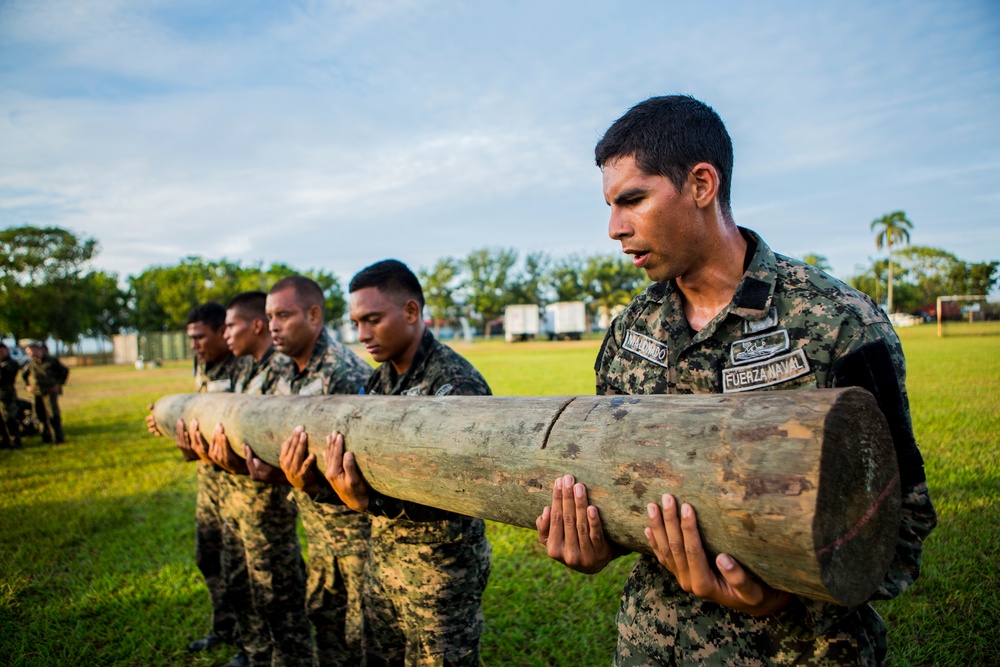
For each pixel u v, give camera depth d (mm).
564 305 46156
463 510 1557
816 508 937
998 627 2717
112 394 17219
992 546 3432
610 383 1723
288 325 2928
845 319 1291
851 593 1028
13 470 7555
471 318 62500
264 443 2375
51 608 3711
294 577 2914
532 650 3039
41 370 9297
